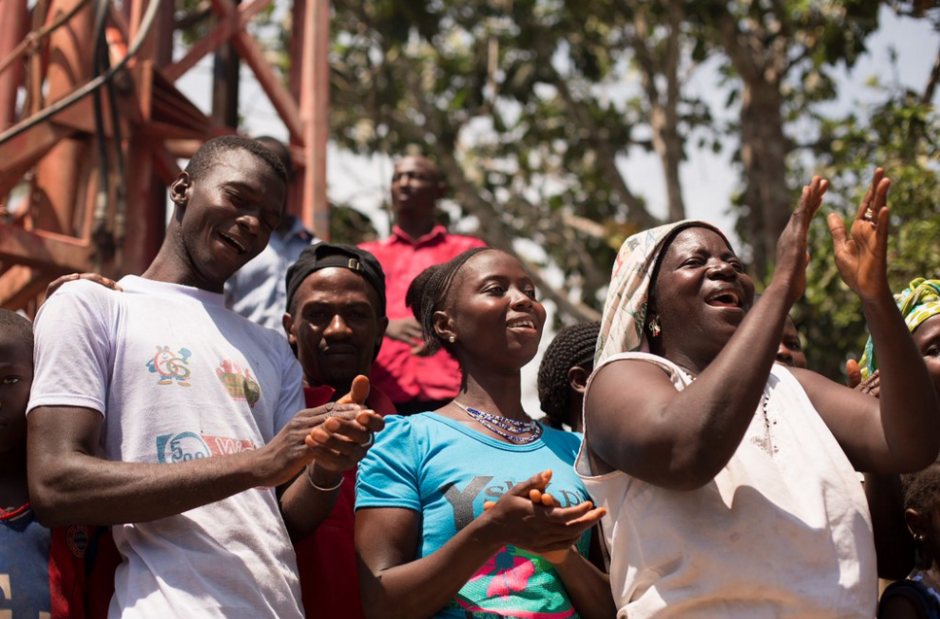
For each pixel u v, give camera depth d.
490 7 14.80
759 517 3.04
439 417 3.77
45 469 3.19
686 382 3.20
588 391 3.27
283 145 7.32
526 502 3.04
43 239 6.12
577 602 3.50
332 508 3.59
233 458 3.15
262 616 3.26
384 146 14.72
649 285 3.43
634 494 3.17
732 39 13.30
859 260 3.03
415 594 3.28
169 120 6.96
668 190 14.05
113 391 3.44
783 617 2.99
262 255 6.18
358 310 4.74
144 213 6.61
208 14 9.51
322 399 4.54
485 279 3.97
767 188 13.27
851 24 10.18
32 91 6.33
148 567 3.26
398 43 14.20
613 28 15.23
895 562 3.76
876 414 3.25
